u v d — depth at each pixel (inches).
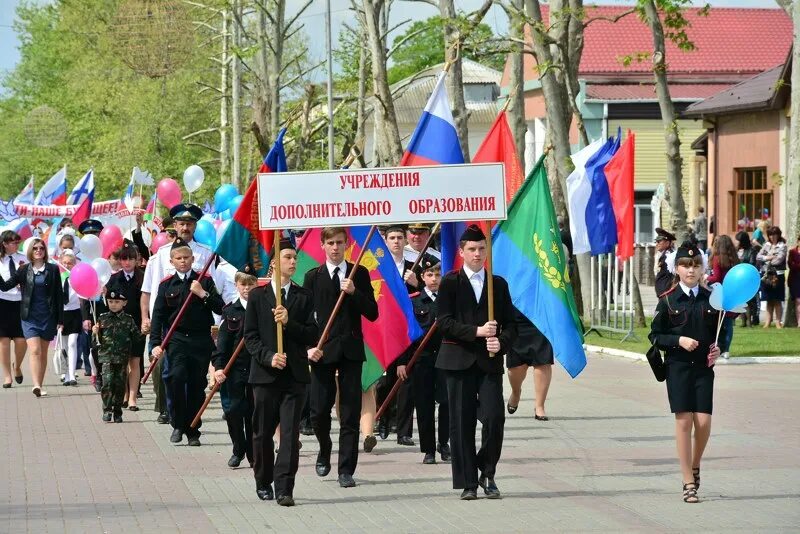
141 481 519.8
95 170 2987.2
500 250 588.7
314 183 494.6
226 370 544.7
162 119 2733.8
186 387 623.2
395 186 498.0
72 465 557.6
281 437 473.1
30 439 633.6
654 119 2375.7
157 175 2701.8
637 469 543.2
